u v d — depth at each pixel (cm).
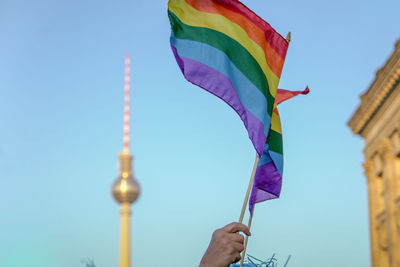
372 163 4600
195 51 523
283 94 646
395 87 4028
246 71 529
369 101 4406
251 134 510
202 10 543
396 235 4244
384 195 4434
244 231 386
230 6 545
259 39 545
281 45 554
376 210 4619
